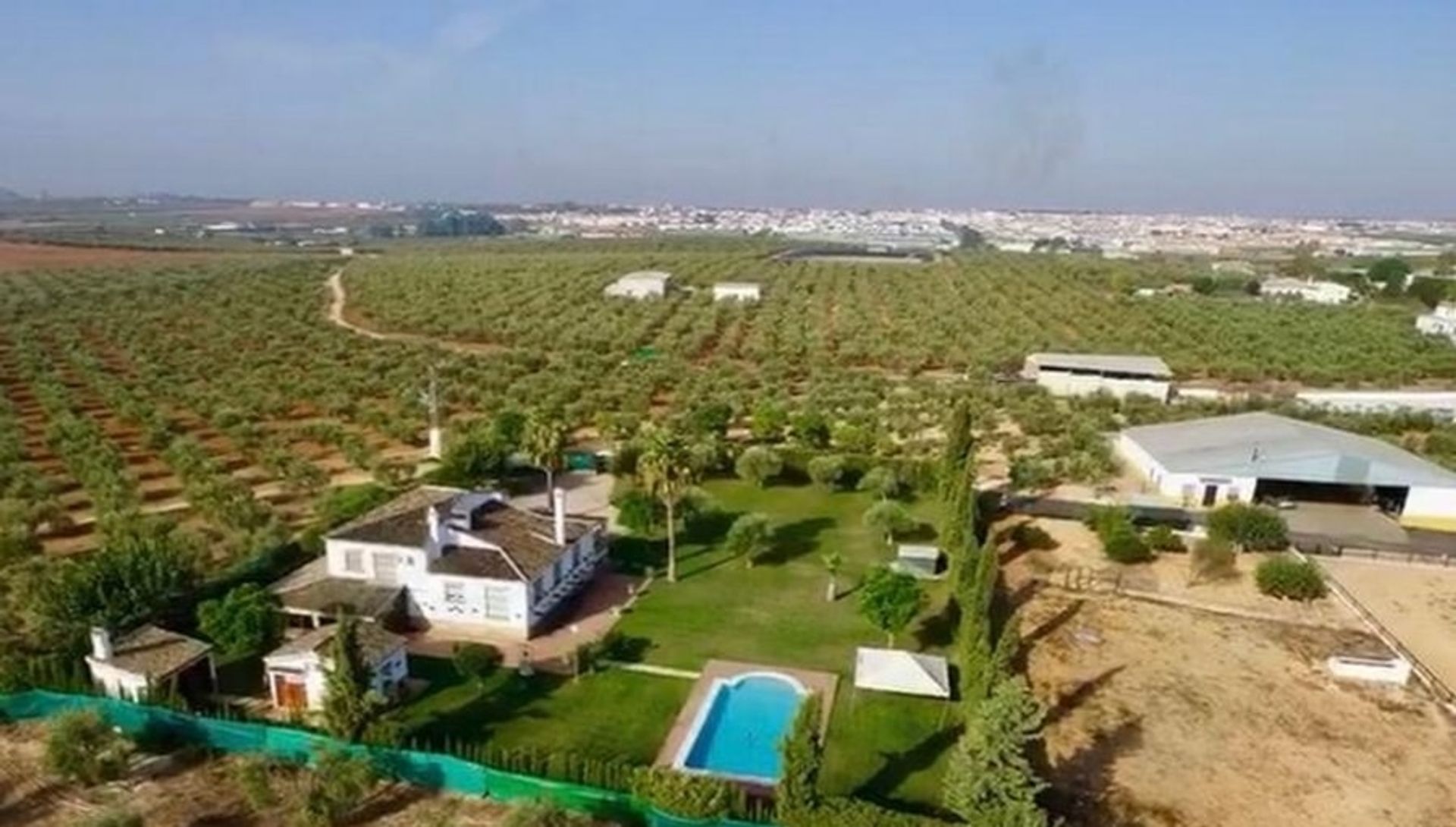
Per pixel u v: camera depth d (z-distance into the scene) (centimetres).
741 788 3781
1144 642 5250
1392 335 14888
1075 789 3903
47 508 6338
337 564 5231
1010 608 5659
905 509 7194
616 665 4809
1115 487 8012
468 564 5138
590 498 7375
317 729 4003
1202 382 12688
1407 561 6550
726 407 9125
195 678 4441
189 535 5959
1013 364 12800
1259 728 4412
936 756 4106
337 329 14250
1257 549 6644
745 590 5788
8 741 4031
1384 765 4141
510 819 3450
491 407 9906
